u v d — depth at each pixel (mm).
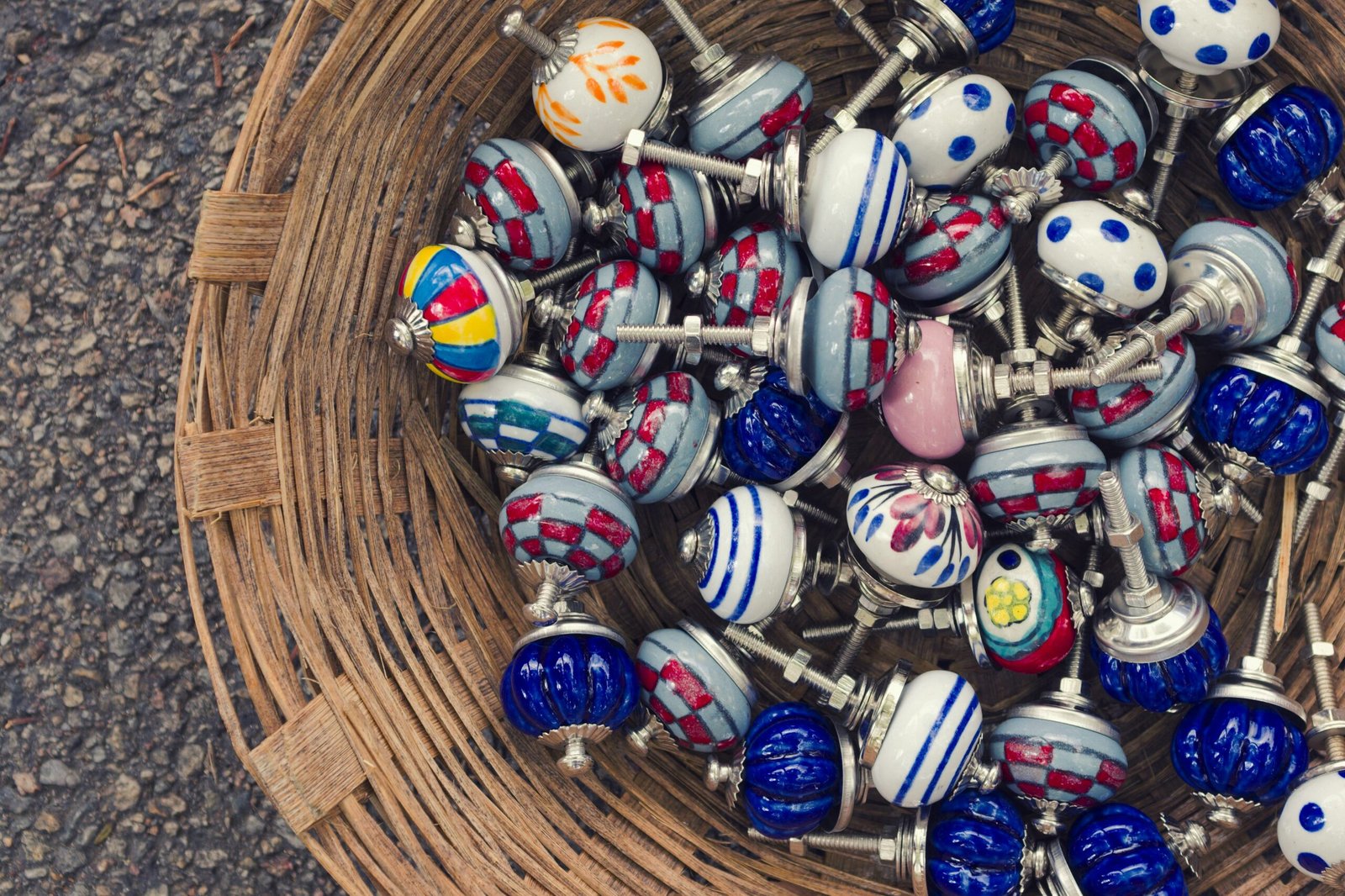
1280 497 705
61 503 770
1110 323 691
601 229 683
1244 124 674
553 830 688
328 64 651
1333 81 680
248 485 662
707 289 677
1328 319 679
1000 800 680
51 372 772
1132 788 712
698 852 708
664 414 667
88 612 770
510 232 666
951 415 661
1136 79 676
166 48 776
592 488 671
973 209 667
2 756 765
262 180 656
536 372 678
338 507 678
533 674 666
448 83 676
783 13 698
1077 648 689
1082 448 658
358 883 660
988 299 680
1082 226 656
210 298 656
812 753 669
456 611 714
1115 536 653
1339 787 663
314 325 671
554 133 673
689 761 709
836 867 709
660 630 686
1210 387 681
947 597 687
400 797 669
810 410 671
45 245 773
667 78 671
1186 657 671
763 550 663
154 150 775
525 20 652
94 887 761
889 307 645
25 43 774
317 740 662
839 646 716
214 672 653
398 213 722
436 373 692
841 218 647
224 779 769
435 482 700
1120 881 666
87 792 765
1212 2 646
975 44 671
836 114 682
